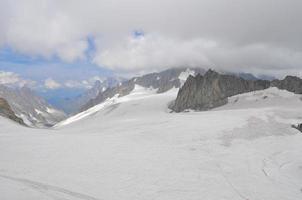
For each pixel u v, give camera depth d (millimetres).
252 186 28141
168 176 28797
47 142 38875
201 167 32594
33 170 27641
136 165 31422
